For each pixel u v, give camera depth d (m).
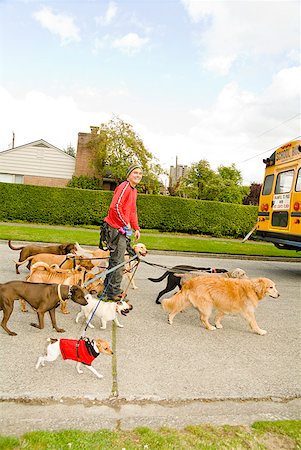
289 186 9.54
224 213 20.44
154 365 4.30
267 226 10.57
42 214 20.09
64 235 14.68
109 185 28.38
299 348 5.21
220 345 5.08
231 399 3.70
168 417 3.31
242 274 6.18
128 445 2.81
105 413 3.31
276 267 11.99
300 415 3.53
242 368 4.42
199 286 5.58
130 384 3.81
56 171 27.84
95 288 5.93
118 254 5.97
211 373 4.22
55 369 4.02
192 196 28.61
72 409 3.33
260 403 3.69
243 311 5.55
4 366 4.00
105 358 4.38
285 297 8.09
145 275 9.26
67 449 2.71
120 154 25.16
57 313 5.90
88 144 26.97
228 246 15.52
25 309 5.85
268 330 5.84
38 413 3.24
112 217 5.95
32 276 5.68
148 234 18.16
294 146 9.35
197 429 3.10
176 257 12.61
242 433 3.08
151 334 5.29
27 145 27.39
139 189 25.72
